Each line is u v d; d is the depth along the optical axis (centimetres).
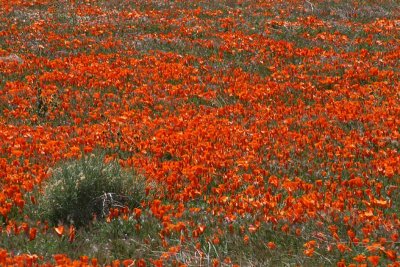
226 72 2000
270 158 1231
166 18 2794
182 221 899
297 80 1912
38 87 1716
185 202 999
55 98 1597
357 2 3325
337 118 1491
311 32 2609
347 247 769
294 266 761
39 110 1539
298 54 2208
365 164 1165
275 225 863
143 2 3148
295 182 1034
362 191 1000
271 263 771
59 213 910
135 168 1089
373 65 2083
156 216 900
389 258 748
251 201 951
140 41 2353
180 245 797
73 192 913
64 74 1841
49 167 1089
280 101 1678
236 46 2298
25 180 1036
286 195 1029
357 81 1898
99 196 918
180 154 1228
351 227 847
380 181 1085
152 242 834
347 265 755
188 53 2223
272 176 1046
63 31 2484
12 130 1338
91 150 1176
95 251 809
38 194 970
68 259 696
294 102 1702
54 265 731
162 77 1905
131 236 859
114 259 786
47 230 863
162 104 1652
